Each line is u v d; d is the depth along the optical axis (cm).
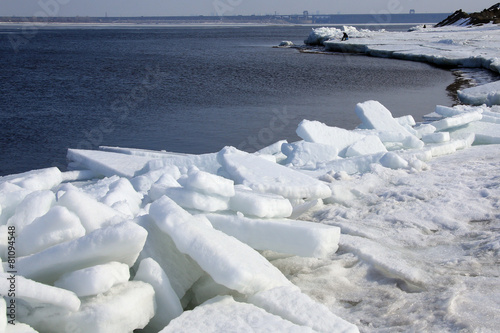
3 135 1516
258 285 264
